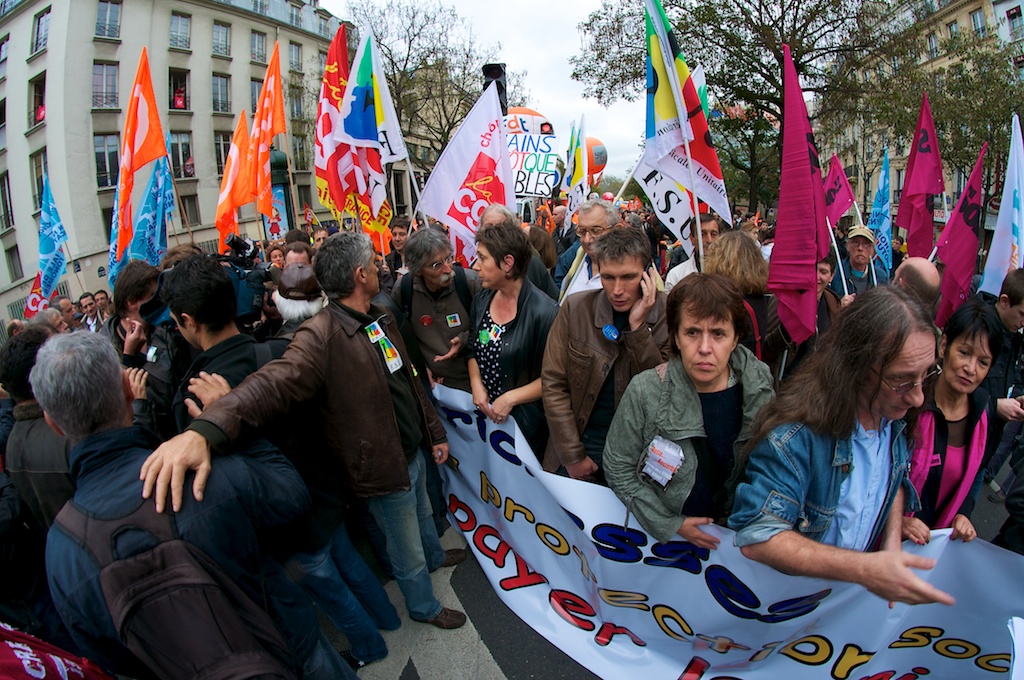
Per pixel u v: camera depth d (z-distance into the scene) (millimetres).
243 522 1479
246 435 1732
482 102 4055
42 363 1421
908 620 1991
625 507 2186
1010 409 2215
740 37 17922
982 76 16516
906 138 17547
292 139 32719
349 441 2336
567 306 2543
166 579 1273
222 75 29297
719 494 1938
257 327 3549
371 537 3064
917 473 2100
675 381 1915
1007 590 1896
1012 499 2094
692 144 3293
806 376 1591
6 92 24609
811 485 1597
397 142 4586
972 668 2049
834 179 5703
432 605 2729
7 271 25672
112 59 24562
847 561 1416
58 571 1326
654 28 3148
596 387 2475
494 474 2984
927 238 4258
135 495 1379
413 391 2746
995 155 16047
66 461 1816
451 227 4152
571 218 8172
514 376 2898
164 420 2453
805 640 2064
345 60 4645
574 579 2648
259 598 1495
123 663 1421
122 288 2768
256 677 1211
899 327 1396
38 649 1347
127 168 5008
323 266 2285
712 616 2150
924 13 16750
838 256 3537
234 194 6434
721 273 2869
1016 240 3752
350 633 2471
